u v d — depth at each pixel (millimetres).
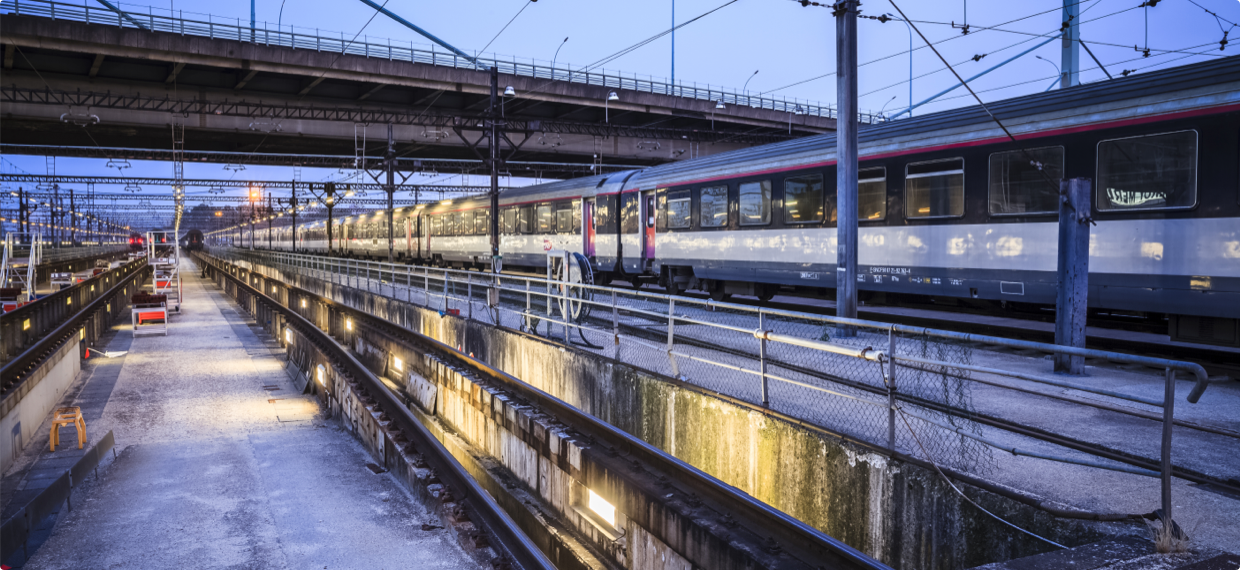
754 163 16469
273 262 42812
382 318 21719
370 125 45594
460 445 13352
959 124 12141
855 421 6688
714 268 17844
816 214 14836
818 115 56750
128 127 41062
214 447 14375
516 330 13242
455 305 17797
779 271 15812
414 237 40594
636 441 8719
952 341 7035
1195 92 9250
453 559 9109
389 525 10344
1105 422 6598
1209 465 5379
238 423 16406
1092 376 8742
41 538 9773
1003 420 6602
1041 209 10898
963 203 12008
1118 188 10008
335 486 12172
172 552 9492
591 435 9664
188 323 34094
